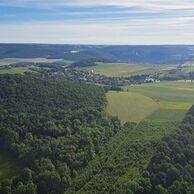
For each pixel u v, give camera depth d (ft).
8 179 302.86
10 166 331.57
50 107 467.11
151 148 403.54
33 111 442.50
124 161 370.94
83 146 375.66
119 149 404.77
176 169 321.93
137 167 355.36
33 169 321.93
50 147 352.49
